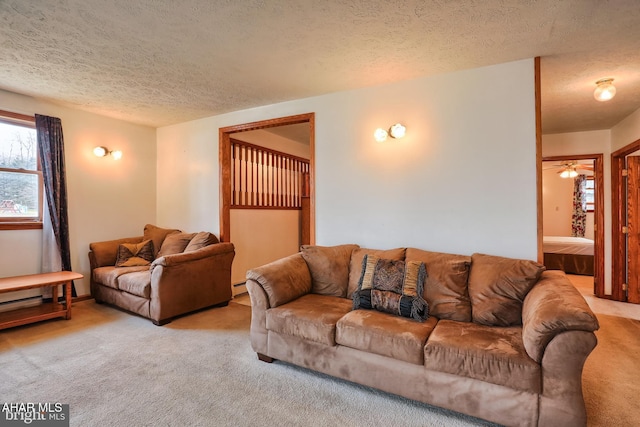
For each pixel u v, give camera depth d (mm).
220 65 2779
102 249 4082
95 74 2982
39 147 3680
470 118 2828
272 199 5473
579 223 8273
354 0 1889
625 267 4410
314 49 2492
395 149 3139
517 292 2199
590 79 3006
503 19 2082
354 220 3344
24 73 2963
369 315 2281
